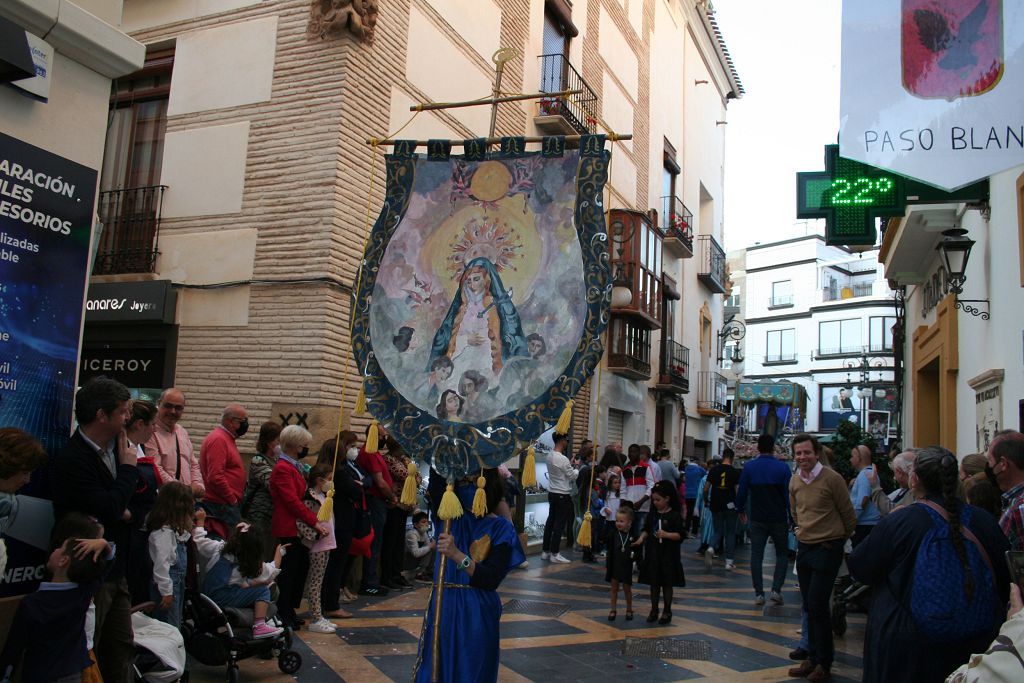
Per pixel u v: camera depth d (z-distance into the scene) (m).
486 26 13.00
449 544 3.93
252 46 10.47
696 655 6.76
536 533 13.97
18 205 4.28
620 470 12.88
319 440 9.23
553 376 4.15
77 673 3.77
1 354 4.16
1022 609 2.71
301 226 9.74
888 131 4.97
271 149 10.11
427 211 4.59
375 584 8.76
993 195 8.16
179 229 10.62
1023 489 4.12
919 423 14.05
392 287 4.53
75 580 3.73
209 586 5.49
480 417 4.21
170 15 11.20
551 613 8.34
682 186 25.03
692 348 26.06
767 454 9.58
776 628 8.11
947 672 3.48
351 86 9.85
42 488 4.29
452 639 3.95
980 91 4.90
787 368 53.88
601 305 4.14
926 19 5.00
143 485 4.92
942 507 3.69
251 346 9.83
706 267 27.48
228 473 6.57
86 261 4.69
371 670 5.77
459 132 12.11
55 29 4.45
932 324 12.54
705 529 15.00
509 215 4.45
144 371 10.59
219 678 5.48
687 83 25.83
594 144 4.38
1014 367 7.59
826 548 6.29
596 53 18.17
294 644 6.37
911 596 3.56
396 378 4.39
